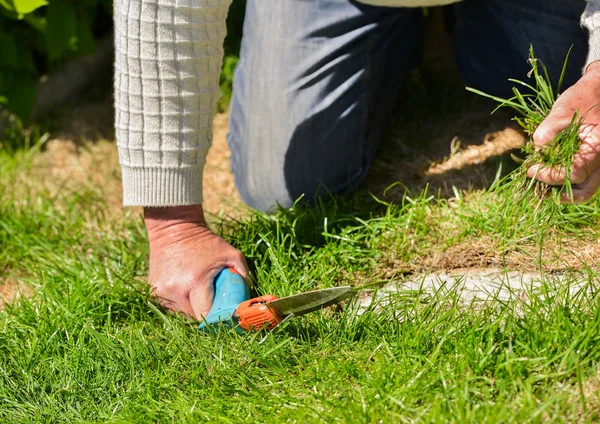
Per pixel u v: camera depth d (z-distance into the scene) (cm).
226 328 168
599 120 132
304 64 212
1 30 277
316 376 151
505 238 191
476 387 140
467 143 239
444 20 262
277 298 169
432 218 206
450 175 227
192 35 165
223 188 256
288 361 160
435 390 140
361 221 204
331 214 213
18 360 171
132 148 175
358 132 219
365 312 167
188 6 162
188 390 156
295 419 140
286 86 214
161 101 170
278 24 213
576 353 140
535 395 136
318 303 158
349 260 197
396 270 192
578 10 193
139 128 173
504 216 183
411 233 204
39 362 171
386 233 205
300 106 213
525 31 205
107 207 252
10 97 284
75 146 289
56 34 280
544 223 173
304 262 195
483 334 150
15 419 156
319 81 212
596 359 142
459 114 254
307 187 223
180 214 185
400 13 218
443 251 195
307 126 214
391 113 259
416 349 151
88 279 197
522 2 203
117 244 224
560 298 163
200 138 176
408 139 248
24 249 229
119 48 168
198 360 161
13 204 244
